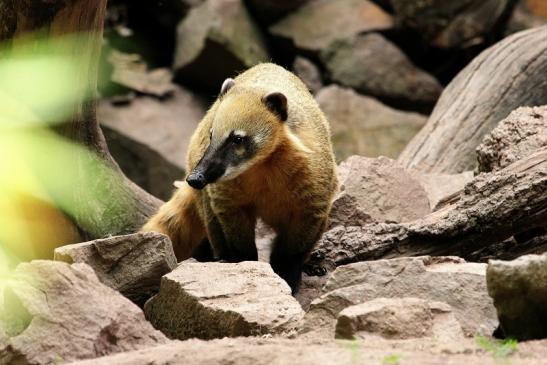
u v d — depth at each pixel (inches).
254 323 327.6
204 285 364.8
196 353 266.1
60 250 400.5
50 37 457.1
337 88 1045.2
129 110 1053.8
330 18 1077.8
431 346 272.8
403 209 524.4
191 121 1066.7
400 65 1065.5
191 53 1055.6
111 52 1100.5
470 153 655.1
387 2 1085.1
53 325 304.0
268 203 458.9
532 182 406.9
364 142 1026.7
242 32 1057.5
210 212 477.4
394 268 350.0
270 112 441.1
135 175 1034.7
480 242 426.0
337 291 324.8
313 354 254.7
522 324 293.0
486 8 1039.0
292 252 464.8
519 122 491.8
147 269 400.8
